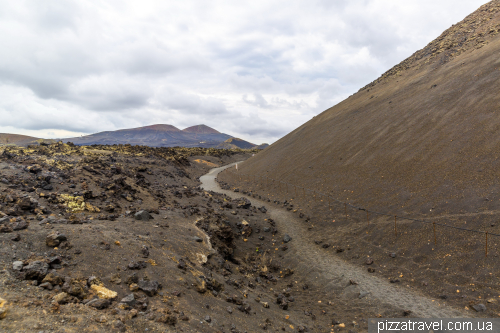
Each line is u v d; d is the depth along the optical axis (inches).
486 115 983.0
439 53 2047.2
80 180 804.0
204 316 325.4
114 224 527.5
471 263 535.2
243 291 502.6
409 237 697.0
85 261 334.3
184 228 657.0
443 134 1060.5
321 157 1711.4
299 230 985.5
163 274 378.3
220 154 5123.0
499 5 2106.3
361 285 594.6
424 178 896.3
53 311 225.3
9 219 395.9
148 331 249.9
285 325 420.5
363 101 2311.8
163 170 2111.2
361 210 938.1
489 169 745.6
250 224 1011.9
